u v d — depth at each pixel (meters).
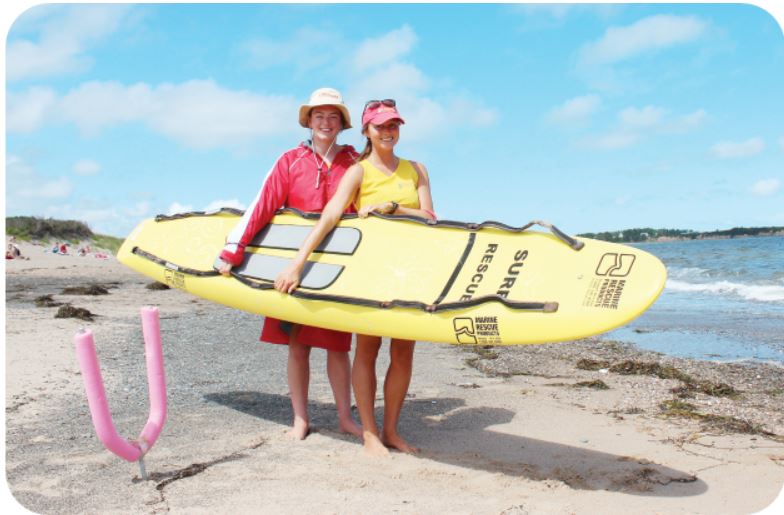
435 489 3.81
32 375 6.43
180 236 5.42
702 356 9.23
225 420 5.23
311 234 4.56
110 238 48.38
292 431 4.84
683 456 4.44
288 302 4.50
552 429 5.10
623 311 3.45
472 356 8.74
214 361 7.66
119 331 9.31
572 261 3.83
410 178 4.71
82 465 4.14
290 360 4.89
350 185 4.59
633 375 7.39
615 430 5.08
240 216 5.32
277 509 3.51
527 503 3.61
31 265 26.67
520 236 4.13
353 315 4.23
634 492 3.79
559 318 3.59
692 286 21.12
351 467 4.17
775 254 32.25
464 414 5.55
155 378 4.04
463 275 4.08
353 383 4.48
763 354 9.30
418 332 4.02
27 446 4.49
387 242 4.46
